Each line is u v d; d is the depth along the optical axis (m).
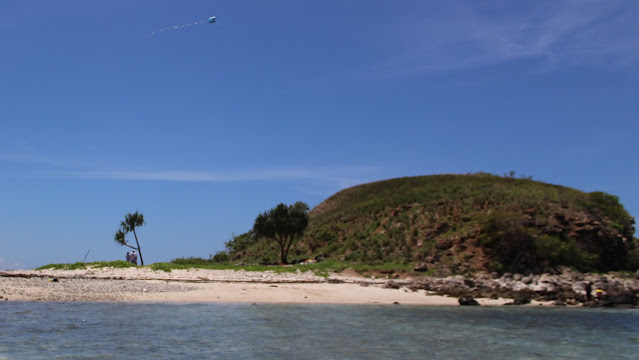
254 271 41.62
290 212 58.09
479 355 15.58
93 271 37.34
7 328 16.50
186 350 14.67
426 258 47.00
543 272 42.56
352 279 39.72
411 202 63.81
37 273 34.56
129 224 55.75
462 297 30.97
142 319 19.50
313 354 14.84
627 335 20.33
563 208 52.06
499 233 44.97
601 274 43.91
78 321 18.31
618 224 50.94
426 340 17.72
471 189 64.06
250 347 15.47
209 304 24.61
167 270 39.28
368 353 15.27
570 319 24.70
